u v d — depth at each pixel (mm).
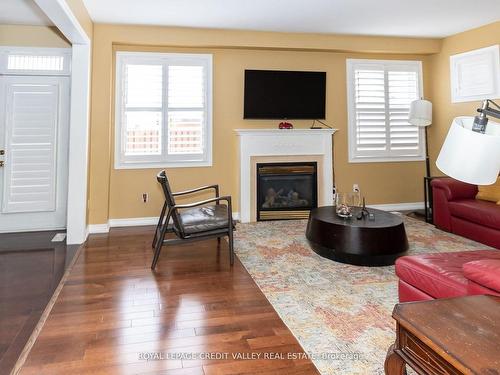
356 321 2102
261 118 4863
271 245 3660
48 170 4230
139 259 3248
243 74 4797
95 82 4129
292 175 4875
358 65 5141
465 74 4750
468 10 3977
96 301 2383
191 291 2549
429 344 1073
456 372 997
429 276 1888
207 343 1885
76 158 3783
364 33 4715
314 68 5004
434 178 4508
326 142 4902
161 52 4527
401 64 5266
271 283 2684
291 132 4762
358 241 2975
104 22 4078
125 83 4449
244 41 4504
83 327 2045
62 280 2740
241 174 4676
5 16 3842
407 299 2076
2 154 4105
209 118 4723
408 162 5402
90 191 4188
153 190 4621
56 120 4223
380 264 3014
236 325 2068
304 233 4133
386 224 3064
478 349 1007
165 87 4566
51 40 4168
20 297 2438
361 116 5195
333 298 2414
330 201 4926
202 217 3195
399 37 4926
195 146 4703
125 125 4484
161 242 3004
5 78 4074
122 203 4543
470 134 1105
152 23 4152
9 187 4145
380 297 2426
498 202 3590
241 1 3592
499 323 1151
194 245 3682
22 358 1740
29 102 4145
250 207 4734
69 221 3758
